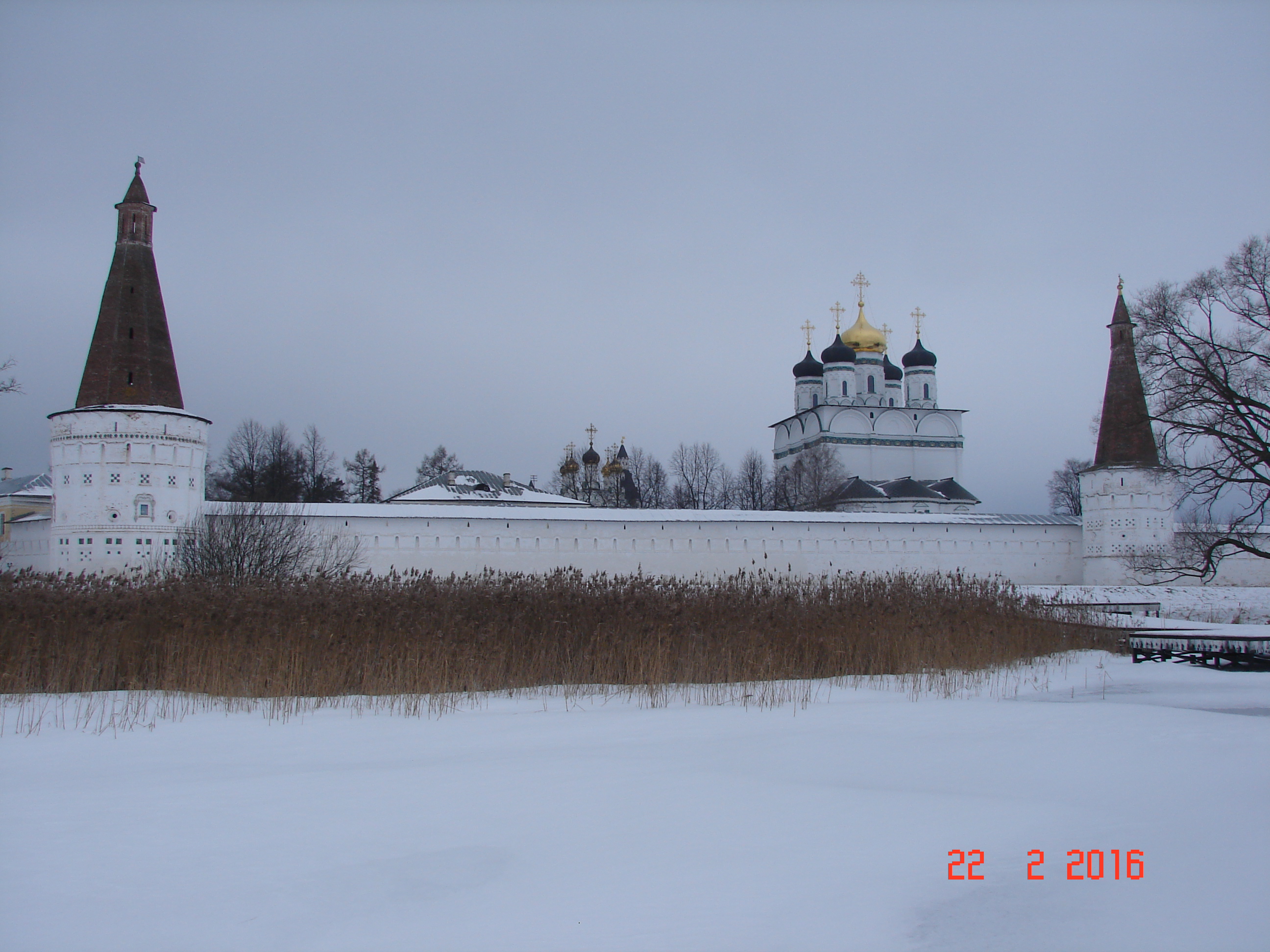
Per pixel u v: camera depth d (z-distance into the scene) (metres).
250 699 15.31
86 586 19.30
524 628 18.22
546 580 21.50
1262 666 20.48
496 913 5.88
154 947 5.43
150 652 17.20
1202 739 10.95
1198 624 28.16
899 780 9.15
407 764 10.12
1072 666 21.42
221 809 8.15
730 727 12.48
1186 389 31.03
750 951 5.33
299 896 6.16
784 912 5.86
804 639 19.17
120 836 7.39
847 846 7.05
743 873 6.52
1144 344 32.12
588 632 18.36
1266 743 10.70
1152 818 7.72
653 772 9.55
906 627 20.30
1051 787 8.77
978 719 12.71
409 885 6.34
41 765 10.21
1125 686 17.75
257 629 16.67
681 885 6.30
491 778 9.27
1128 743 10.77
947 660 19.41
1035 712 13.39
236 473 71.69
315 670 16.19
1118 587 47.03
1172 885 6.27
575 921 5.75
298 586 19.53
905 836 7.29
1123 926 5.62
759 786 8.88
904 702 15.05
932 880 6.38
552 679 17.80
